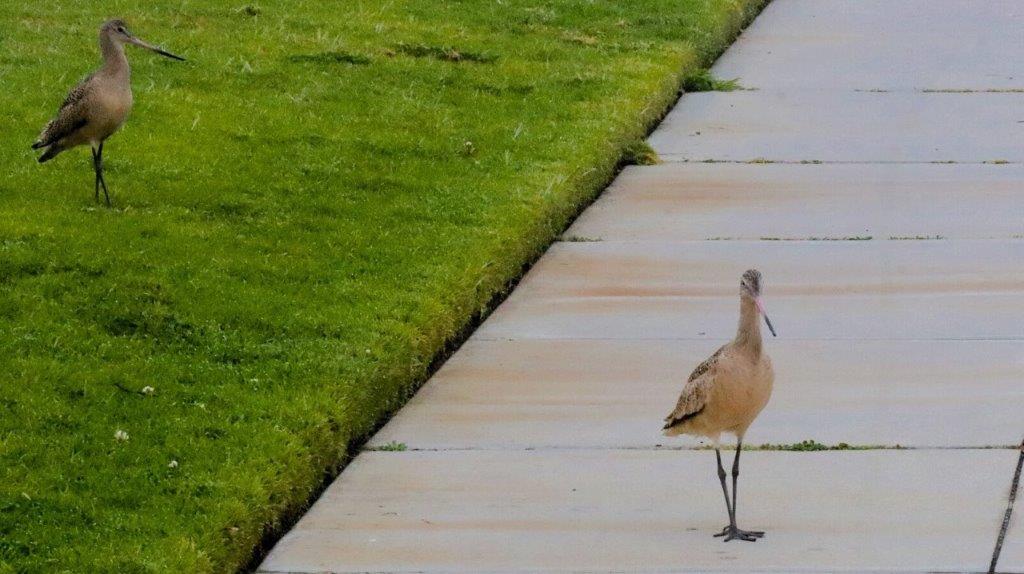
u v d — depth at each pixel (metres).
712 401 8.56
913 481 9.45
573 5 19.25
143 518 8.50
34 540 8.23
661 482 9.52
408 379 10.77
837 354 11.28
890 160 15.20
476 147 14.77
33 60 15.80
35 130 14.10
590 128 15.34
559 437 10.12
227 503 8.71
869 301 12.18
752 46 18.98
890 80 17.53
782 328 11.72
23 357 10.27
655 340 11.59
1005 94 17.02
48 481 8.84
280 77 16.20
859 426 10.19
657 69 17.12
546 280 12.75
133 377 10.13
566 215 13.84
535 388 10.84
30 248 11.78
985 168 14.98
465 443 10.08
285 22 17.95
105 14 17.58
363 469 9.74
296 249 12.33
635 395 10.71
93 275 11.52
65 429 9.46
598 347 11.48
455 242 12.62
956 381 10.84
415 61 16.98
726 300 12.27
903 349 11.36
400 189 13.70
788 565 8.48
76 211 12.59
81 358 10.34
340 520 9.08
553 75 16.81
